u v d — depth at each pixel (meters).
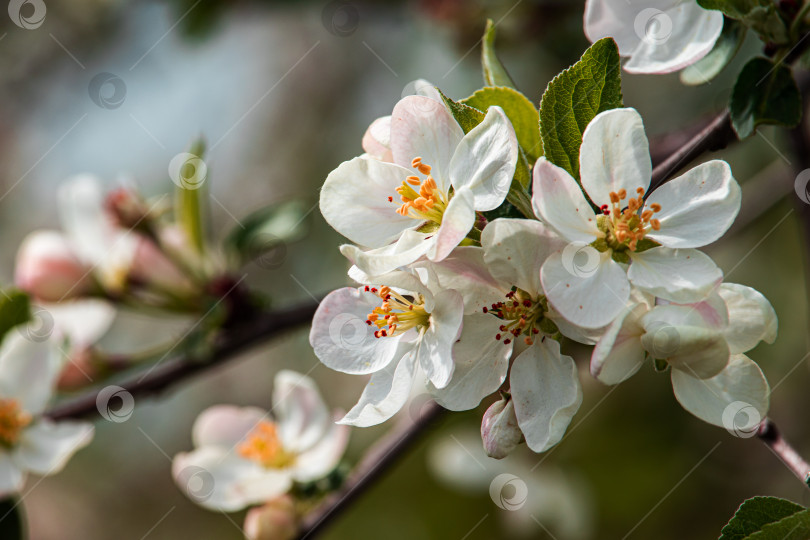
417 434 0.60
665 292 0.50
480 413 0.76
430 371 0.51
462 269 0.51
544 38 0.83
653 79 0.86
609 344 0.49
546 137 0.51
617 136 0.50
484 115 0.51
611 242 0.50
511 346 0.51
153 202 0.67
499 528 0.81
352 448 0.85
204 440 0.63
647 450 0.82
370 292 0.52
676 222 0.51
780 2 0.53
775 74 0.53
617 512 0.80
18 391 0.62
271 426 0.63
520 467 0.80
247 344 0.64
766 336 0.50
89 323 0.68
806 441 0.82
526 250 0.50
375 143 0.52
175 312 0.66
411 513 0.83
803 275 0.82
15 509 0.61
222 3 0.81
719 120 0.53
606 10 0.54
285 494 0.61
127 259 0.65
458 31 0.84
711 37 0.53
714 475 0.82
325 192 0.51
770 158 0.83
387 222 0.51
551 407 0.50
